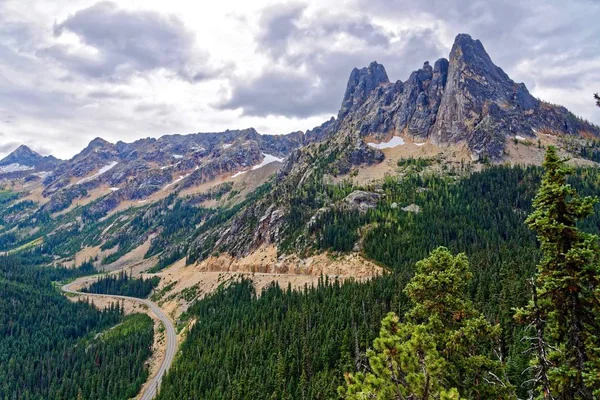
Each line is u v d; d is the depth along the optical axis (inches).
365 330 3666.3
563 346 889.5
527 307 892.6
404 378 794.8
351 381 855.1
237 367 4375.0
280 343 4313.5
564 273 860.6
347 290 4943.4
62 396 5403.5
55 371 5984.3
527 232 6382.9
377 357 807.7
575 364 848.9
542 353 817.5
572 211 881.5
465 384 1253.7
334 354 3693.4
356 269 6304.1
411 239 6505.9
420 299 1502.2
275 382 3720.5
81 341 7564.0
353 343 3614.7
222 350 4884.4
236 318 5851.4
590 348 827.4
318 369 3690.9
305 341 4052.7
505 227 6737.2
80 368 6048.2
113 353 6117.1
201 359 4958.2
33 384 5866.1
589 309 867.4
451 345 1291.8
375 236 6865.2
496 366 1206.9
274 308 5423.2
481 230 6692.9
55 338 7677.2
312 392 3216.0
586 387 830.5
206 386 4375.0
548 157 919.7
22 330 7805.1
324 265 6771.7
